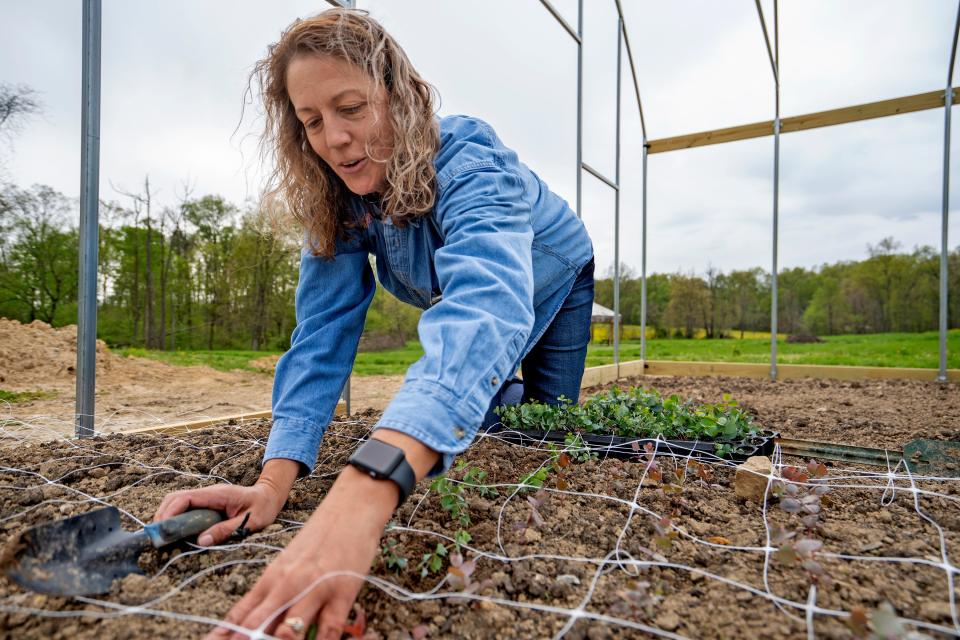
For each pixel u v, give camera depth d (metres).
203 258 14.37
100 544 0.95
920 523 1.25
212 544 1.08
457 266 1.03
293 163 1.48
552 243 1.84
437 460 0.87
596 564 1.07
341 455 1.78
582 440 1.90
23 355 6.91
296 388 1.41
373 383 7.15
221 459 1.71
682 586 0.99
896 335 12.80
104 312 13.60
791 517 1.29
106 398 5.51
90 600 0.89
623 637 0.85
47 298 11.49
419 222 1.43
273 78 1.39
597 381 5.02
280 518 1.25
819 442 2.14
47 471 1.58
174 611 0.89
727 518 1.28
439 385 0.87
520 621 0.89
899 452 2.03
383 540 1.13
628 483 1.53
